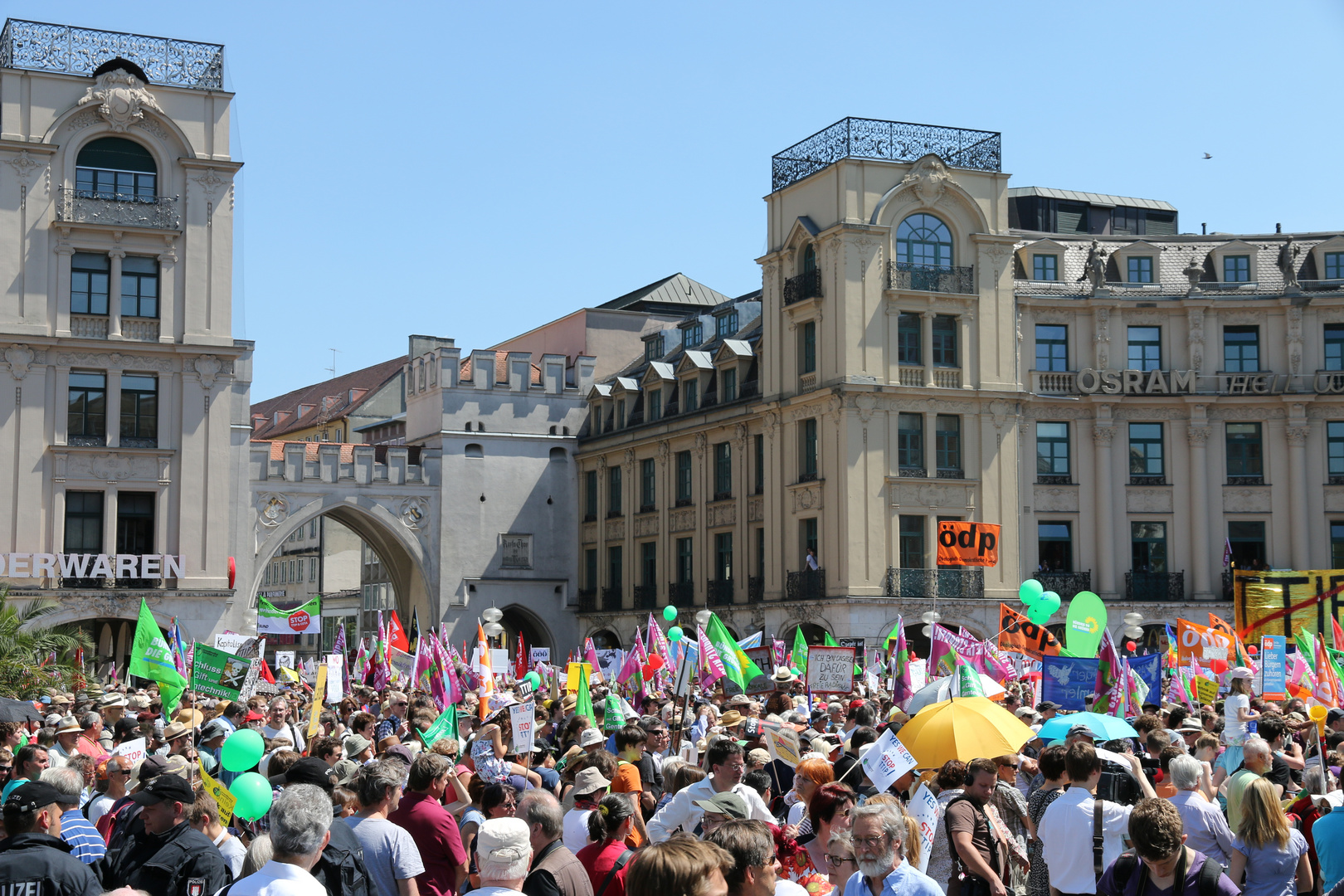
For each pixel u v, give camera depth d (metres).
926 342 57.22
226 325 56.88
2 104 54.34
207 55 57.84
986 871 11.95
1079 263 61.03
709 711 23.02
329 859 10.73
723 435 64.56
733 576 63.34
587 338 79.38
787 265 60.19
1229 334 59.75
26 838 9.95
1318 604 42.56
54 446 54.31
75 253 55.34
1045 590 57.66
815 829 12.09
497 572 71.88
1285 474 58.84
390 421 92.75
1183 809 12.91
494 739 16.77
